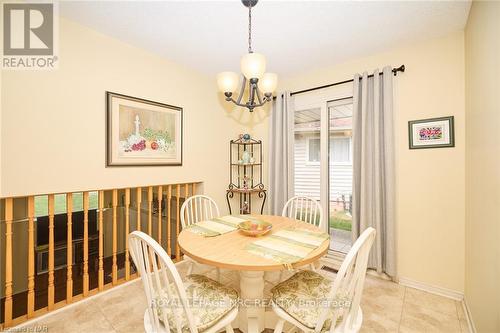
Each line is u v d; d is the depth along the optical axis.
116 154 2.28
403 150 2.37
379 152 2.42
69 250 2.02
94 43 2.13
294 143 3.16
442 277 2.18
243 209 3.52
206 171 3.18
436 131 2.20
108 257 3.33
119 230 3.44
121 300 2.10
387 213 2.35
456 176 2.12
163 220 3.34
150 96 2.56
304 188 3.20
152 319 1.14
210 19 1.97
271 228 1.82
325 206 3.00
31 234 1.83
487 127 1.47
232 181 3.55
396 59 2.44
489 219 1.44
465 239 2.06
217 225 1.93
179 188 2.90
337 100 2.89
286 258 1.28
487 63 1.45
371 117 2.50
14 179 1.72
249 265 1.21
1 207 2.14
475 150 1.74
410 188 2.34
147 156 2.53
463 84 2.09
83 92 2.07
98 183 2.17
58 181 1.92
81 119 2.05
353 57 2.65
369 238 1.13
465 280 2.04
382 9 1.82
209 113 3.22
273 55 2.61
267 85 1.75
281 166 3.21
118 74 2.30
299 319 1.21
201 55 2.63
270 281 2.38
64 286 2.54
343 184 2.96
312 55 2.61
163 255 1.03
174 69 2.79
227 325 1.29
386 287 2.31
